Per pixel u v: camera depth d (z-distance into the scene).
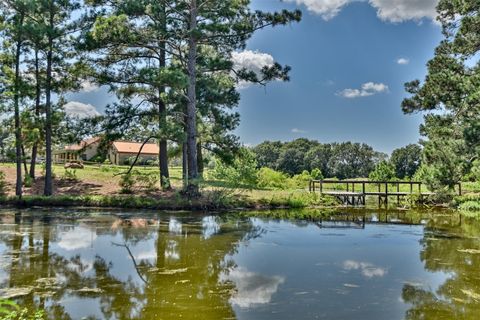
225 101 21.45
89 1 19.89
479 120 13.97
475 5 15.93
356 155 82.06
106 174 25.53
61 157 43.00
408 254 9.97
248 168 21.08
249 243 11.29
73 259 9.29
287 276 8.05
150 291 7.05
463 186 26.23
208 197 18.81
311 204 20.50
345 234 12.77
